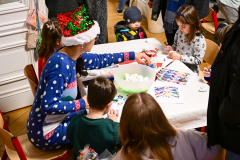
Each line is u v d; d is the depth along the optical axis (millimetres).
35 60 2475
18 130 2320
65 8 2562
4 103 2469
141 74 1734
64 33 1285
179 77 1759
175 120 1416
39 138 1441
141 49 2201
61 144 1502
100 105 1224
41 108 1312
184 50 2234
